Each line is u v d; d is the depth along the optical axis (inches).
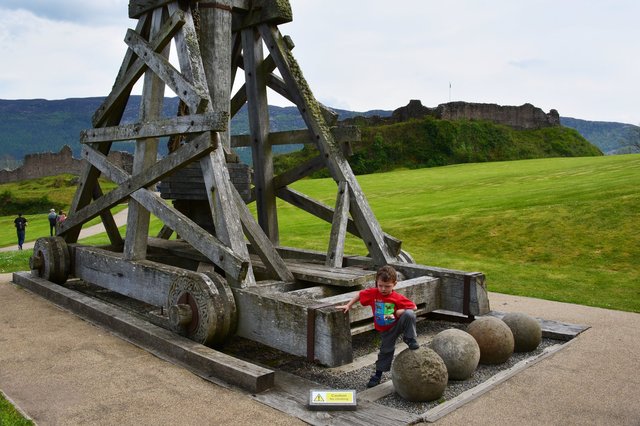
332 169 286.4
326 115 305.4
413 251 551.5
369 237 275.9
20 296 308.8
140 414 156.5
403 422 151.5
